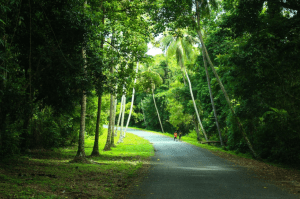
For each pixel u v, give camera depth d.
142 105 63.47
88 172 10.12
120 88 16.33
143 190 7.34
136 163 13.97
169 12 15.07
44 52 10.92
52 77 11.95
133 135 44.00
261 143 19.72
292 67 14.73
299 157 16.33
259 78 16.55
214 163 14.61
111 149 23.17
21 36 10.66
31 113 10.73
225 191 7.25
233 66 18.44
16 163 10.85
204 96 31.80
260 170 12.06
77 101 14.45
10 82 10.34
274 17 14.20
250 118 19.70
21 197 5.41
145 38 16.92
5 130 11.49
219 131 26.67
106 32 15.02
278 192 7.24
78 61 11.84
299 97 15.52
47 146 20.22
